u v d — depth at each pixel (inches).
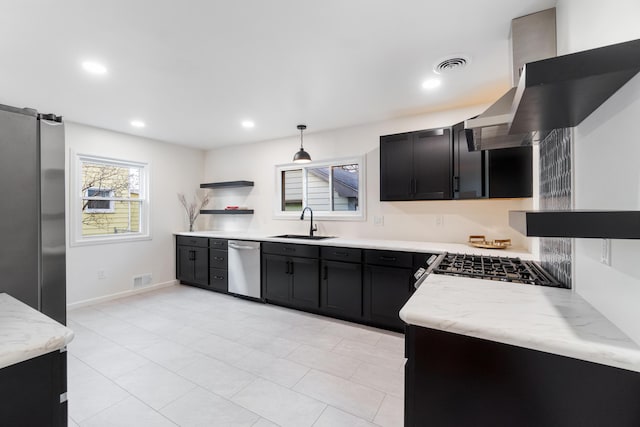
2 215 49.0
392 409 70.8
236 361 92.5
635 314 32.7
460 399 39.9
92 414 68.7
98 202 154.3
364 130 147.0
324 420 67.2
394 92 108.3
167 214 182.9
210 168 204.4
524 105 40.6
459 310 43.3
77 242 143.3
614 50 31.0
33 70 89.4
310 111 128.3
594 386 33.3
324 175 163.6
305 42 76.2
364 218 147.7
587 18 45.9
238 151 191.8
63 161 56.3
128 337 109.7
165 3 61.1
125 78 95.5
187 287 181.0
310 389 78.4
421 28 70.6
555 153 62.5
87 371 86.7
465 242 124.5
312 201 167.9
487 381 38.4
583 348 32.4
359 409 70.8
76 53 80.1
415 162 122.1
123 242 160.9
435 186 117.8
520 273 65.7
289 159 171.9
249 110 126.4
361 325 122.3
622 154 35.5
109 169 159.0
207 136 169.3
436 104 120.2
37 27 68.3
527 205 106.8
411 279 111.0
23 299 51.3
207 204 205.2
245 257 155.0
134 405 72.0
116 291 157.9
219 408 71.1
